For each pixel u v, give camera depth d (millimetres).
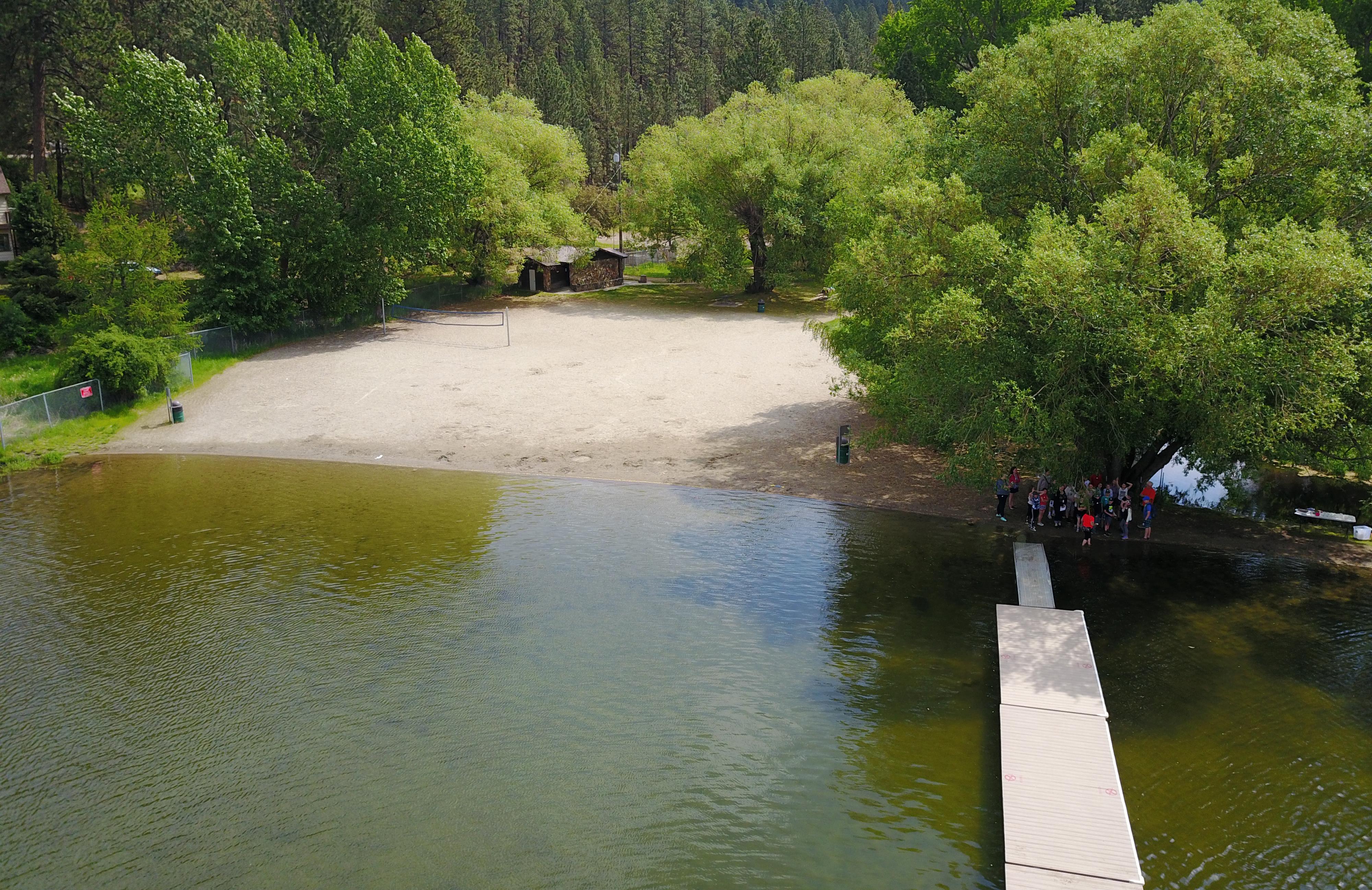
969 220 30984
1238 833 15953
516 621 24125
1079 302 24562
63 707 20156
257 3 94125
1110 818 15844
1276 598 25125
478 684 21109
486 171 71188
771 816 16656
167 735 19188
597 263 80125
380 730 19359
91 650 22594
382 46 58562
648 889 14875
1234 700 20109
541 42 145375
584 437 40250
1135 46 28938
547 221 74250
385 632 23531
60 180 83500
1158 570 26953
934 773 17812
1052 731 18281
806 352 55375
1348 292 23531
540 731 19312
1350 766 17812
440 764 18219
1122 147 27469
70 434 40500
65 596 25484
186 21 79812
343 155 56812
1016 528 30406
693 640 23141
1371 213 26547
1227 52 27031
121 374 43000
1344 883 14797
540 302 72812
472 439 40062
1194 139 28844
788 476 35531
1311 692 20453
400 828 16391
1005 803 16266
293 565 27641
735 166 69562
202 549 28812
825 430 40906
